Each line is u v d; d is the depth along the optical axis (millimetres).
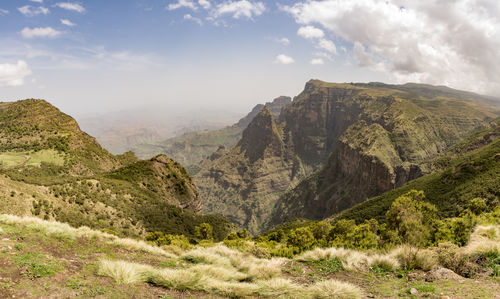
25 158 101312
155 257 14445
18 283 6789
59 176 97500
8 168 89062
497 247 11672
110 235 16375
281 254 19047
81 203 57562
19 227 12375
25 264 7891
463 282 9234
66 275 8141
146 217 73125
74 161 111438
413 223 18484
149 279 9281
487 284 8742
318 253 15188
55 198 53531
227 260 15391
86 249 12172
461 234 18078
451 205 84688
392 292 9070
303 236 24453
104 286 7875
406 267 12008
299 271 12789
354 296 8570
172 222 80125
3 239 9805
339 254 14586
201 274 9828
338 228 27125
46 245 10695
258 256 19172
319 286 9211
